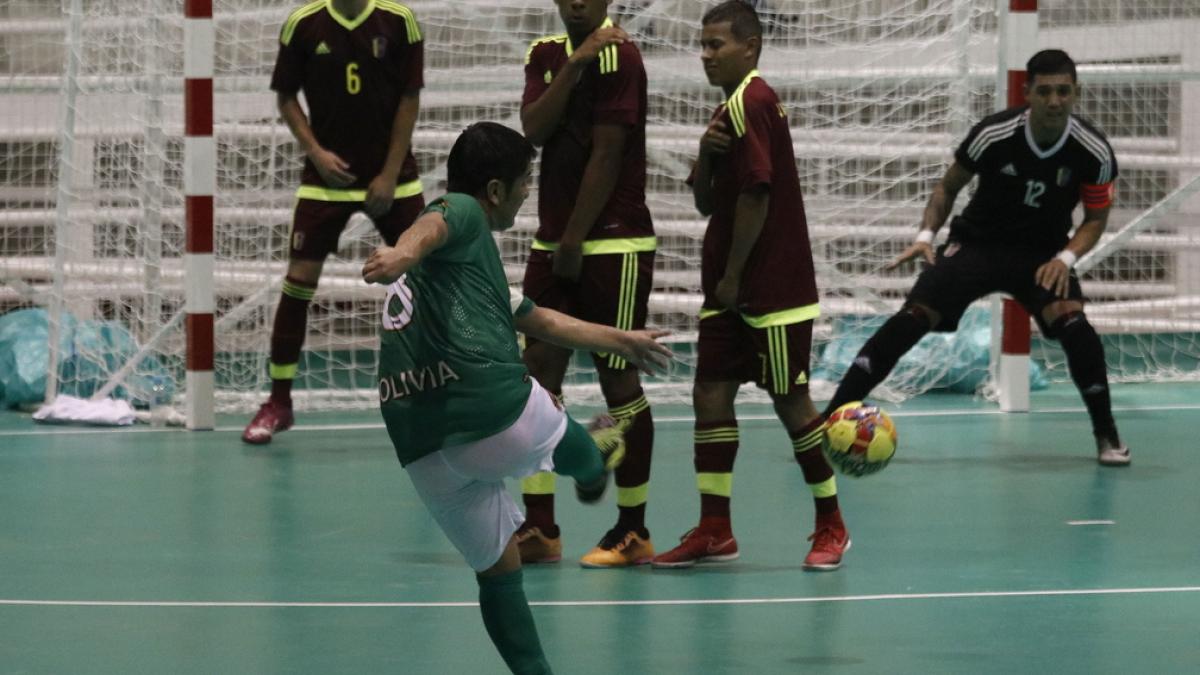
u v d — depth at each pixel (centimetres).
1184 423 2469
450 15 2853
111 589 1473
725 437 1588
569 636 1317
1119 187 3228
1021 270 2098
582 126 1593
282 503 1873
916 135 2802
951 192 2108
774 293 1536
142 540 1678
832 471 1576
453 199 1055
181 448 2238
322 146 2256
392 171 2227
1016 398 2583
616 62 1561
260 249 2786
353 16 2211
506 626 1109
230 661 1240
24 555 1608
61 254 2536
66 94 2509
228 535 1705
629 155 1598
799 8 2858
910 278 2881
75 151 2573
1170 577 1525
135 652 1265
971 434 2375
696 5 2886
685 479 2039
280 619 1370
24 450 2216
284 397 2308
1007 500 1898
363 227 2858
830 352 2803
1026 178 2062
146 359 2562
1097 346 2102
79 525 1747
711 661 1243
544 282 1625
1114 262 3209
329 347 2792
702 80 2848
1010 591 1472
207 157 2355
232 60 2752
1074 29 3047
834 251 2933
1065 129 2042
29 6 2883
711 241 1571
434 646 1284
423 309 1059
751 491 1959
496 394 1052
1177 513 1825
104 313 2734
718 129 1535
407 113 2233
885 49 2800
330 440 2319
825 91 2817
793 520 1798
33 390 2567
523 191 1123
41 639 1302
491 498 1088
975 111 2861
